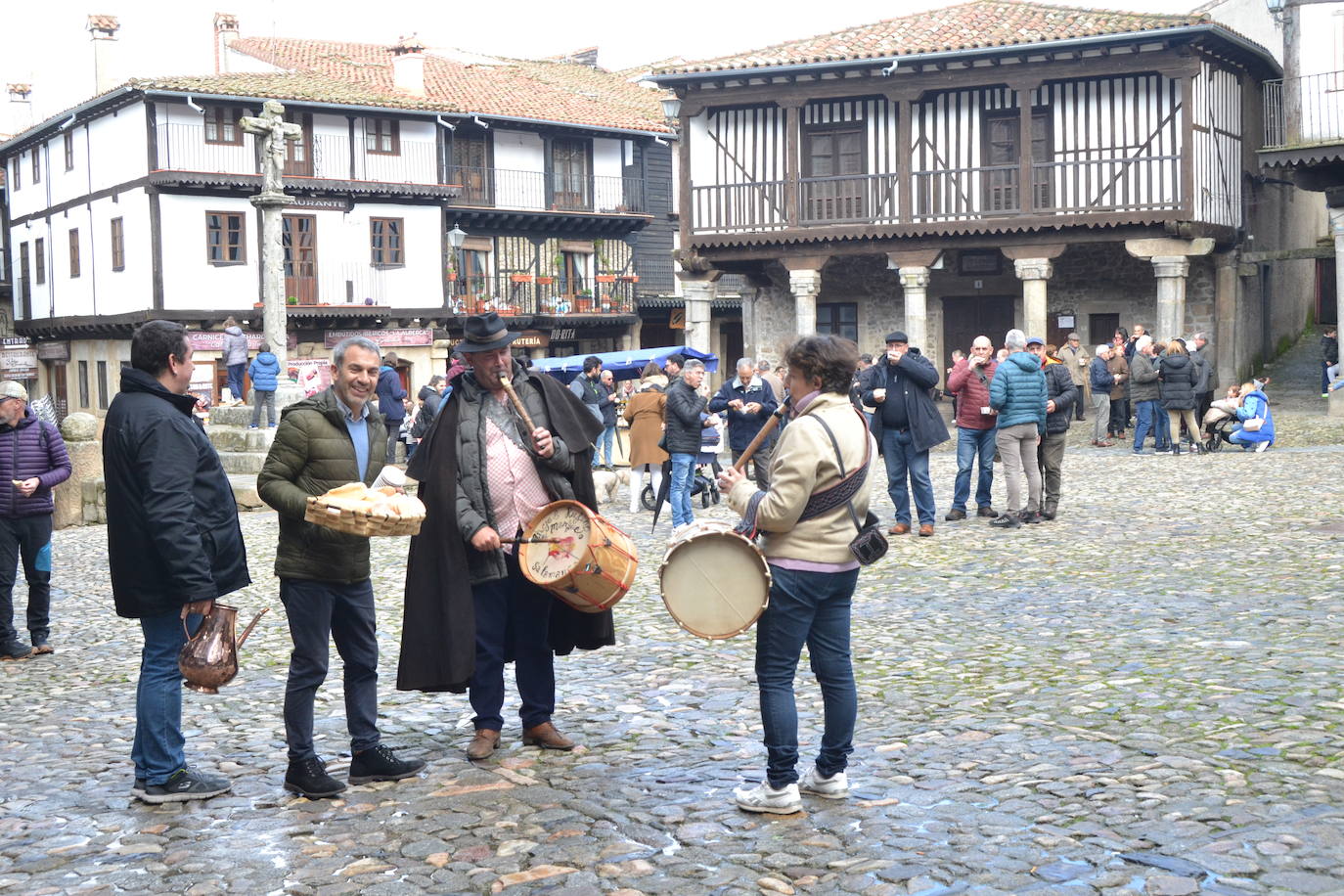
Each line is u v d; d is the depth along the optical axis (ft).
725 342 152.56
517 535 19.49
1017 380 43.65
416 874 15.16
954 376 46.44
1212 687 21.70
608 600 18.95
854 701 17.08
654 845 15.74
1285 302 112.47
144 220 119.44
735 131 103.50
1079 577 33.78
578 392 66.03
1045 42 90.43
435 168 131.03
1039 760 18.28
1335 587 30.32
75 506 64.34
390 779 18.92
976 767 18.19
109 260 126.41
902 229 97.96
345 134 125.70
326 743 21.29
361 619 18.80
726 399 44.37
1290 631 25.86
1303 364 106.93
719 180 104.22
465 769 19.33
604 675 25.34
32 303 145.59
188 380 18.08
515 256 138.72
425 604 19.12
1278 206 110.32
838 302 112.16
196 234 119.55
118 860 16.10
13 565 30.37
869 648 26.68
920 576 35.19
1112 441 80.79
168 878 15.40
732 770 18.69
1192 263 99.76
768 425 17.22
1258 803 15.89
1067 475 61.82
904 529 43.65
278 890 14.89
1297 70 83.71
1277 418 83.82
